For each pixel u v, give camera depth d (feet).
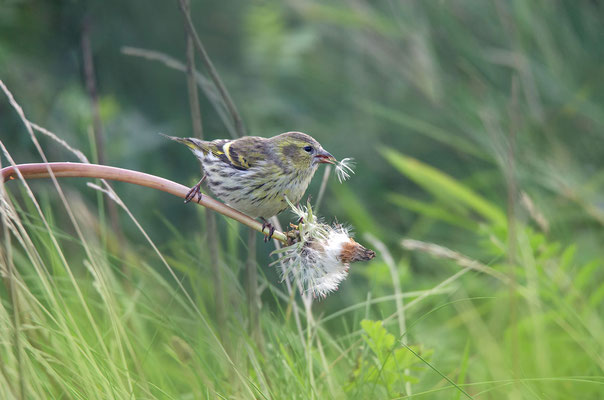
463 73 43.16
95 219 28.14
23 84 39.83
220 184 25.08
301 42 45.55
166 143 43.88
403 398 20.39
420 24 44.11
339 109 46.98
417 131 45.44
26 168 18.13
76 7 40.73
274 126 45.78
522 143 38.91
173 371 23.32
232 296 23.71
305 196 43.24
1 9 39.81
